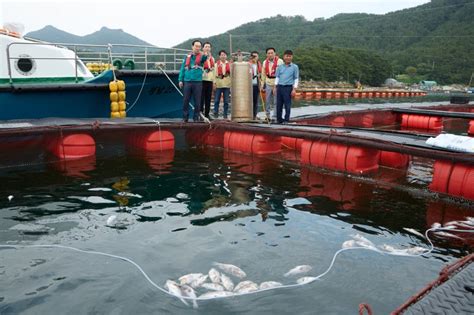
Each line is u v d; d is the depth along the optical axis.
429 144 7.51
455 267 3.19
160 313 3.38
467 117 16.06
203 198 6.63
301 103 29.53
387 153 8.70
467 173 6.50
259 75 12.78
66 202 6.29
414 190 7.14
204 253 4.57
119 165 8.77
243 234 5.14
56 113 10.53
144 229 5.27
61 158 9.02
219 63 12.66
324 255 4.55
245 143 10.37
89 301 3.54
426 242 4.97
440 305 2.69
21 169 8.28
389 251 4.68
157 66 12.12
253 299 3.61
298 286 3.84
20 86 9.67
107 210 5.96
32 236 4.97
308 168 8.78
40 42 11.15
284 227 5.40
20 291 3.69
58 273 4.05
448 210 6.13
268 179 7.86
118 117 11.00
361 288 3.81
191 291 3.72
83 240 4.89
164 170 8.47
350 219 5.73
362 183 7.59
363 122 17.86
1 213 5.75
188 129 11.00
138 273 4.07
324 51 84.75
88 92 10.88
